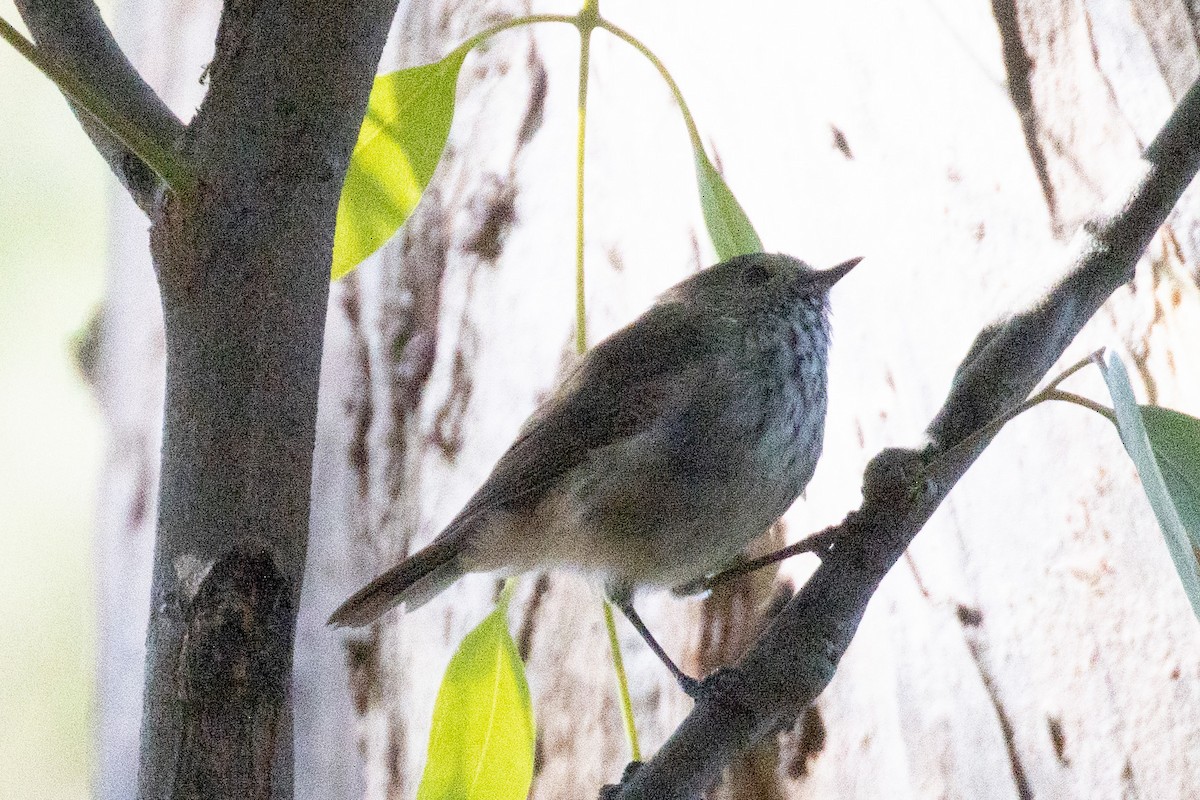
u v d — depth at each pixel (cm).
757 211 345
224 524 329
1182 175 334
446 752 337
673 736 334
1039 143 341
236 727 320
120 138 331
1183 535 331
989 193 342
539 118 348
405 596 342
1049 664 339
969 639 340
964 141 342
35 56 330
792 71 345
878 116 343
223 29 331
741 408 342
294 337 331
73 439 429
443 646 346
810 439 342
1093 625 339
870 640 341
